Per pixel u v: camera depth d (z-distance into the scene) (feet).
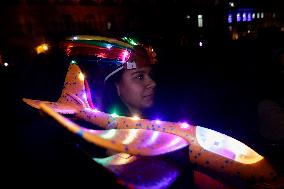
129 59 4.97
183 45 56.13
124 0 55.83
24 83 20.30
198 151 3.61
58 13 45.16
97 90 5.50
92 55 5.06
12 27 39.37
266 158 3.50
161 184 3.18
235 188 3.46
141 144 2.87
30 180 7.59
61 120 2.58
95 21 51.34
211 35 63.87
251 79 23.58
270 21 70.38
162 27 60.64
